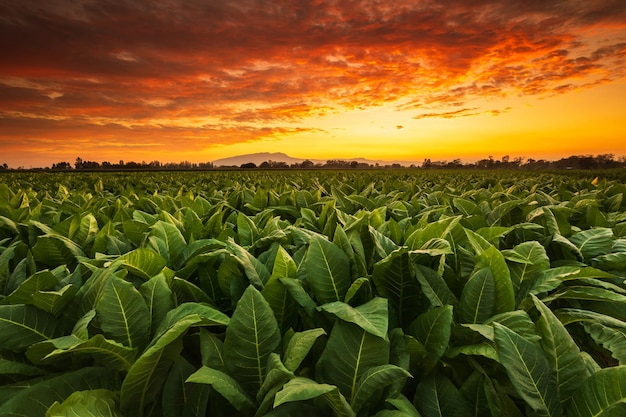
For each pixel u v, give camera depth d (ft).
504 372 6.76
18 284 8.21
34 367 6.16
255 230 11.75
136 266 7.97
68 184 36.32
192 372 6.14
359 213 11.86
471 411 6.31
